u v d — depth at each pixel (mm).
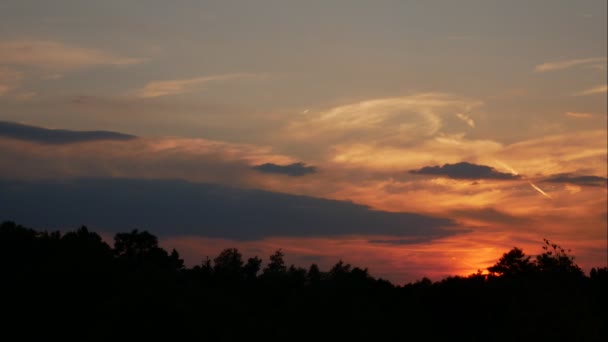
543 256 34188
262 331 45438
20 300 39344
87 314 39406
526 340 30562
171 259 72938
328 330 49000
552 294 31438
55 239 51844
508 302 35906
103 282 43188
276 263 82250
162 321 38938
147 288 42562
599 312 37188
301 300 53375
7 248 47469
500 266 50156
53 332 37875
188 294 44844
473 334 44812
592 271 47719
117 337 37438
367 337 48594
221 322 42938
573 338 29938
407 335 48938
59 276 41531
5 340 37000
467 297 48531
